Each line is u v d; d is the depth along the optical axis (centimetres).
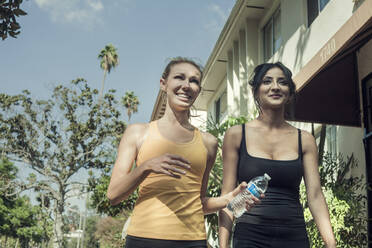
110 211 1788
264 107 300
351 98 661
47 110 3397
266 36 1310
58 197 3388
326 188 627
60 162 3388
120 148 248
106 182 2025
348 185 624
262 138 294
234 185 296
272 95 296
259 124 302
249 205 254
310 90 655
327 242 276
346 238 575
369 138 643
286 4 1100
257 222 267
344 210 574
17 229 4778
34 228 4803
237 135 299
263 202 270
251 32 1355
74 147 3400
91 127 3434
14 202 4747
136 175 221
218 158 802
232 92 1591
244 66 1416
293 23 1047
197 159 245
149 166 218
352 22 442
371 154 637
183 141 247
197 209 241
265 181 267
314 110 654
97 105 3438
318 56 527
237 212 262
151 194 236
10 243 6059
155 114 1691
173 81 255
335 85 663
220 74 1791
